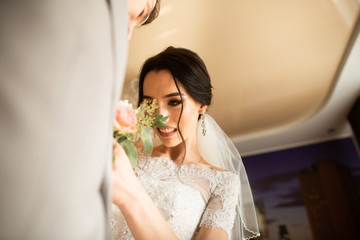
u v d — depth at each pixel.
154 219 0.66
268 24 4.04
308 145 7.80
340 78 4.95
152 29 4.10
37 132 0.19
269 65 4.94
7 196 0.19
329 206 7.05
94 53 0.24
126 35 0.30
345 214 6.86
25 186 0.19
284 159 7.93
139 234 0.64
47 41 0.21
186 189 1.17
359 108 5.61
